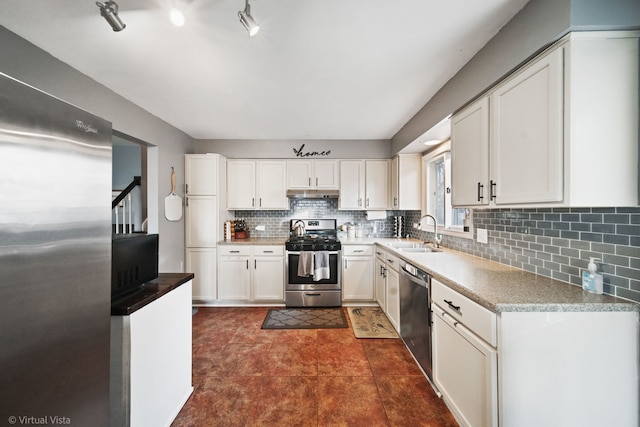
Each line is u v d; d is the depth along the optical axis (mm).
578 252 1421
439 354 1770
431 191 3453
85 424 982
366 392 1881
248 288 3559
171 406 1605
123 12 1349
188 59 1797
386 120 3062
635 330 1153
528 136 1307
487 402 1233
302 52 1715
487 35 1536
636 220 1167
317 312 3346
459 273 1744
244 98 2438
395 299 2750
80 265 956
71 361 925
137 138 2611
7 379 734
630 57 1104
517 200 1381
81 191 959
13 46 1534
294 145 3941
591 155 1103
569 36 1107
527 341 1164
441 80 2082
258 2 1282
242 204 3852
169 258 3158
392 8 1326
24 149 767
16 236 750
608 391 1159
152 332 1423
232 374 2080
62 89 1823
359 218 4191
